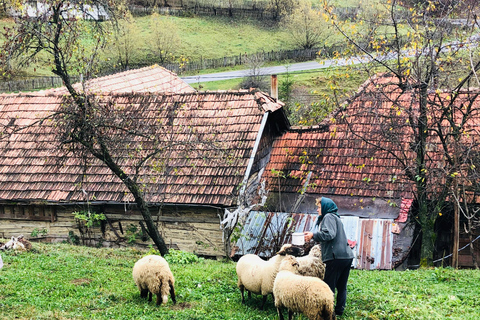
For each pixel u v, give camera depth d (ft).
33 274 36.11
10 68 45.80
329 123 68.13
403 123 57.67
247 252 53.98
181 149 59.72
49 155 62.59
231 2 239.50
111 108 55.42
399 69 50.98
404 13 55.52
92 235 60.54
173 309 29.37
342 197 59.62
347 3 193.77
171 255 48.01
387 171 60.54
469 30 51.49
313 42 195.62
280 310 25.64
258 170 62.54
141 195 49.34
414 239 58.34
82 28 48.16
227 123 61.36
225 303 30.66
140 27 210.18
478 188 51.44
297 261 26.43
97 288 33.37
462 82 48.34
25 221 62.18
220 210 55.98
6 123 66.90
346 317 27.04
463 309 28.50
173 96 66.59
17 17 44.75
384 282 36.04
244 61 189.47
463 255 57.82
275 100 66.23
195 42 207.31
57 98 69.46
